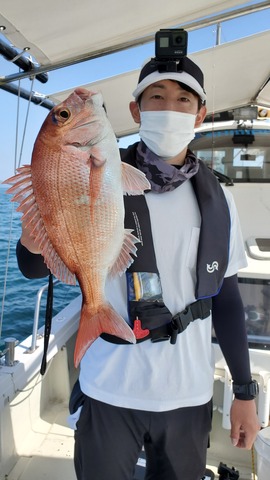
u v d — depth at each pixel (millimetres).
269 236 2887
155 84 1411
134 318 1327
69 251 1047
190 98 1437
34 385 2400
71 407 1487
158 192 1435
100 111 1046
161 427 1368
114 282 1379
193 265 1432
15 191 1012
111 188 1058
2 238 10664
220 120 3959
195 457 1444
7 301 7305
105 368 1359
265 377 2195
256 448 1980
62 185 1011
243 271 2299
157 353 1353
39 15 1793
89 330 1081
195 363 1421
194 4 2033
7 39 1959
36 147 1000
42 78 2387
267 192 3344
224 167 3557
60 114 986
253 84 3371
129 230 1137
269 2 2137
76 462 1454
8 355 2102
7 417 2166
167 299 1389
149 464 1510
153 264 1354
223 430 2357
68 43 2096
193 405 1390
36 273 1260
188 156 1530
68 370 2826
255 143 3521
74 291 7602
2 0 1635
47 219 1021
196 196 1481
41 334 2533
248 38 2514
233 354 1577
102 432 1371
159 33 1364
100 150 1033
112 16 1950
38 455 2301
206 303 1443
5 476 2137
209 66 2932
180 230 1425
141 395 1340
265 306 2307
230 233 1539
